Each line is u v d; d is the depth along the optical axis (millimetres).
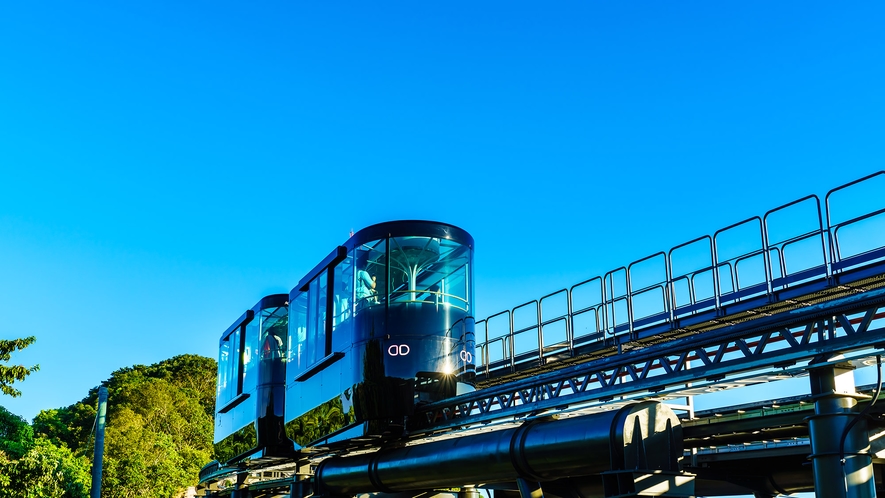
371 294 21078
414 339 20484
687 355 14516
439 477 19062
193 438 89750
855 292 15688
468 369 20969
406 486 20672
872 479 12234
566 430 15570
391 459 20859
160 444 74062
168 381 111688
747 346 13602
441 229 21516
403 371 20266
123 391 91562
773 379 13805
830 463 12203
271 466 32406
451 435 20266
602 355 21141
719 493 19844
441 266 21359
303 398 24703
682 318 18797
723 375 13758
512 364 23344
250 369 30578
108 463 66188
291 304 27047
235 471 34031
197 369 115812
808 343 12562
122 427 75062
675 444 14664
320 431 22984
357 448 23500
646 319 19875
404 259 21094
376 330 20719
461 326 21156
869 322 11914
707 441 18391
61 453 61000
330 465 23531
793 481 18203
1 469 46031
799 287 16328
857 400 13047
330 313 23125
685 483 14422
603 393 15656
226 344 34594
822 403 12438
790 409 15867
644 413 14492
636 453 14172
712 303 18312
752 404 16578
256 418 29156
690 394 15062
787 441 18062
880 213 14906
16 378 34969
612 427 14461
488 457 17250
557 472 15992
